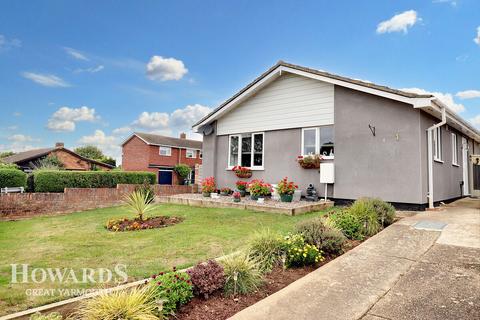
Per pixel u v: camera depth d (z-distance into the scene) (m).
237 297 3.53
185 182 37.22
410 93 8.50
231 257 3.94
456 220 7.11
